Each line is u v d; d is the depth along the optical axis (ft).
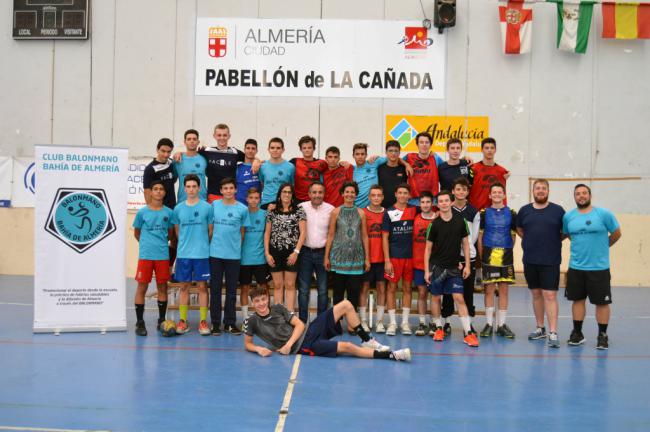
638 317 30.25
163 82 42.96
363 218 24.98
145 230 24.25
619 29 41.83
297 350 21.44
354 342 23.70
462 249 24.59
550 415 15.33
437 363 20.51
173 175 26.68
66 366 19.13
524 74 42.45
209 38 42.68
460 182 24.61
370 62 42.47
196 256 24.20
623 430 14.34
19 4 43.09
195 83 42.83
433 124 42.50
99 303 24.57
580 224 23.44
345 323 27.78
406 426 14.32
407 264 25.29
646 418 15.20
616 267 42.70
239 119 42.80
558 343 23.43
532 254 24.12
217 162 27.32
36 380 17.52
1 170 43.42
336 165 27.63
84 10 42.88
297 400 16.11
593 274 23.26
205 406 15.48
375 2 42.45
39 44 43.34
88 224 24.44
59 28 42.96
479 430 14.19
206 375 18.39
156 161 25.99
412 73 42.47
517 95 42.45
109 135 43.21
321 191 25.20
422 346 23.18
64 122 43.37
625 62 42.47
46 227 24.06
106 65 43.11
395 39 42.45
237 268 24.80
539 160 42.60
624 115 42.45
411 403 16.07
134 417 14.56
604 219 23.30
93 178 24.45
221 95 42.78
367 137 42.57
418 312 25.70
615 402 16.47
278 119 42.75
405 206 25.31
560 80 42.47
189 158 27.04
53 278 24.12
